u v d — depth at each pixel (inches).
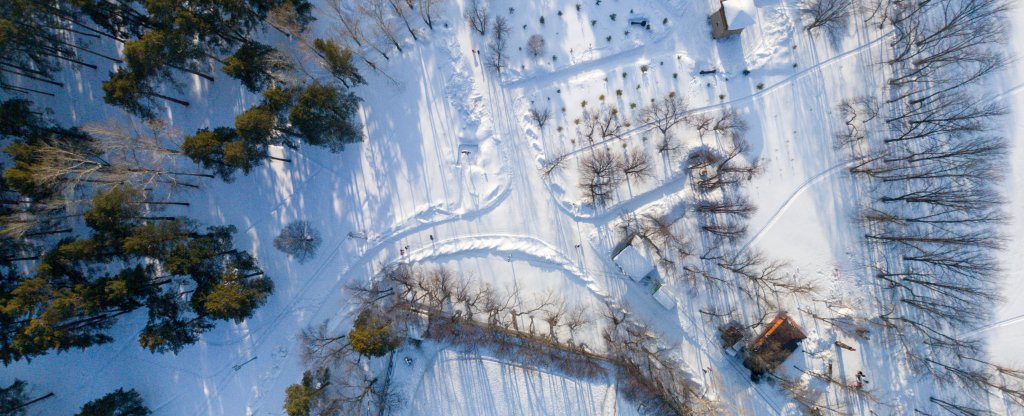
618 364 2092.8
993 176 2018.9
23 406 2086.6
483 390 2138.3
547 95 2161.7
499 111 2158.0
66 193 1856.5
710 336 2110.0
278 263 2165.4
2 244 1867.6
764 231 2119.8
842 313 2087.8
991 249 2047.2
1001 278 2047.2
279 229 2166.6
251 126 1817.2
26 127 1891.0
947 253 2037.4
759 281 2090.3
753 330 2102.6
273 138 1973.4
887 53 2122.3
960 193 2014.0
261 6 1939.0
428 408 2142.0
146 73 1875.0
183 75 2146.9
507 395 2130.9
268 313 2162.9
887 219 2062.0
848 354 2092.8
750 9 1996.8
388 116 2171.5
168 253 1883.6
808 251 2111.2
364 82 2074.3
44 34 1883.6
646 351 2079.2
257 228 2166.6
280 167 2161.7
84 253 1787.6
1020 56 2092.8
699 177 2126.0
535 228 2154.3
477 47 2158.0
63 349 1962.4
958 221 2000.5
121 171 1883.6
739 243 2118.6
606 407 2097.7
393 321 2081.7
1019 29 2095.2
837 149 2121.1
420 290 2149.4
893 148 2100.1
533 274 2149.4
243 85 2153.1
